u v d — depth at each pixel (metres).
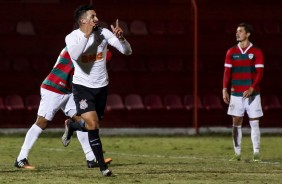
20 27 56.72
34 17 56.81
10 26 56.41
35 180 21.94
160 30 58.22
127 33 57.25
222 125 55.16
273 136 49.78
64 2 57.31
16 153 34.59
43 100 26.61
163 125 54.62
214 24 58.19
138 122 54.31
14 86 54.34
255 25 58.84
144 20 58.12
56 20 57.00
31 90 54.62
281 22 59.06
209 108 55.06
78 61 22.81
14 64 55.53
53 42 56.28
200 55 57.44
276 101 56.91
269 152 36.53
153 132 52.94
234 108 30.64
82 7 22.64
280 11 59.06
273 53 58.56
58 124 51.59
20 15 56.72
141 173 23.95
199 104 55.50
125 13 57.75
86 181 21.62
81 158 32.06
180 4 58.47
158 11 58.25
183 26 58.56
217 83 56.50
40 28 56.91
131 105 54.97
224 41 57.75
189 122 55.00
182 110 54.94
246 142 43.53
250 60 30.39
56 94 26.58
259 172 24.67
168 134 51.41
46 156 33.12
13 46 55.72
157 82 56.16
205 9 58.09
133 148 39.28
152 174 23.64
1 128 51.62
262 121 55.19
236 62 30.56
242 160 30.73
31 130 26.45
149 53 57.34
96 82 22.89
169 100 55.84
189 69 57.09
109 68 56.03
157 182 21.38
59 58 26.55
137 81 55.94
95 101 23.19
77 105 23.00
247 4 58.75
